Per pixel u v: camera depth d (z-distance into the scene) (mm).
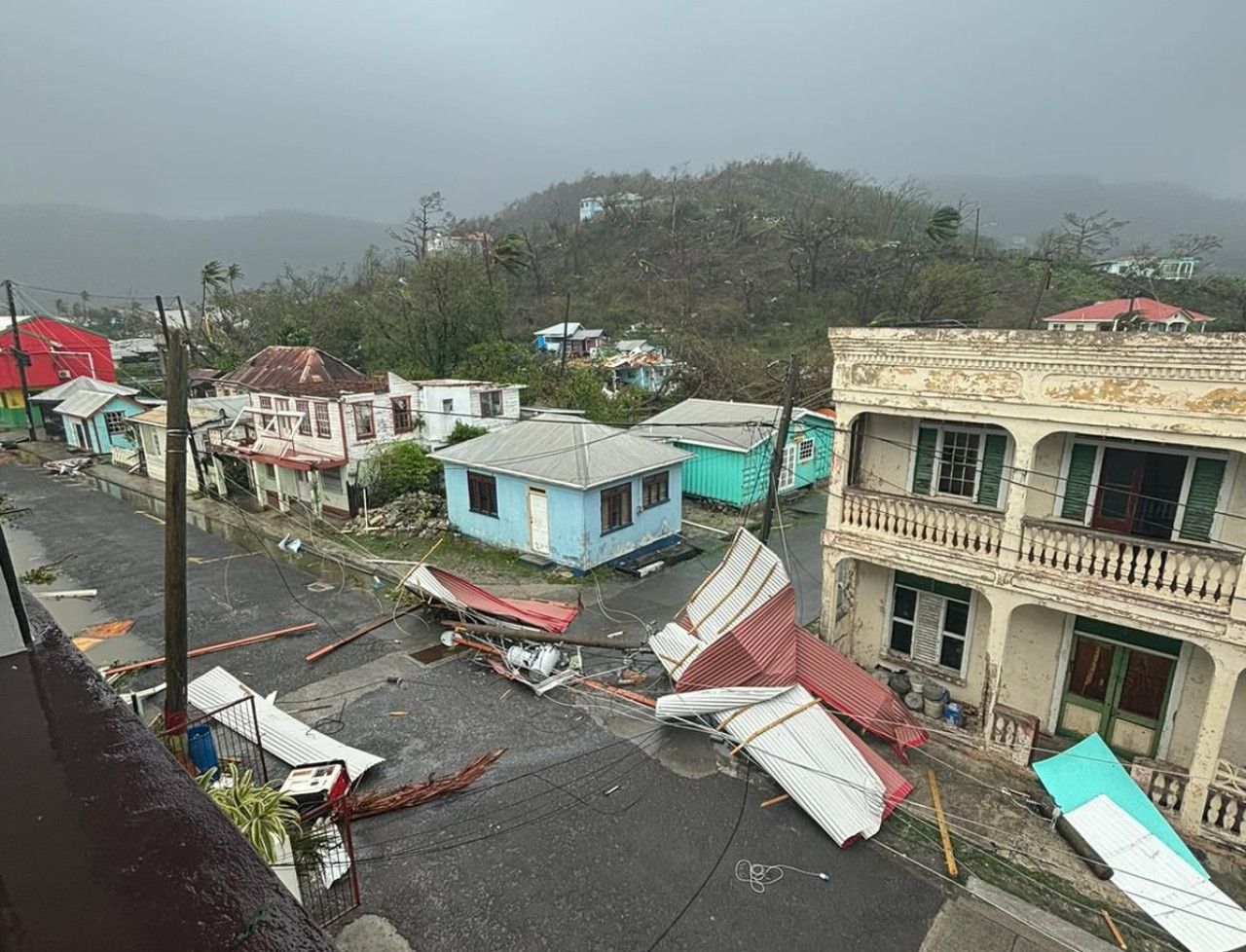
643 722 13195
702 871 9719
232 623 17406
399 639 16641
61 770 1663
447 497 23812
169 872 1355
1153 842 9719
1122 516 11289
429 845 10086
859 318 56531
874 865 9891
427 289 42062
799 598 19062
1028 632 12531
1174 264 63312
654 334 57312
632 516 21609
